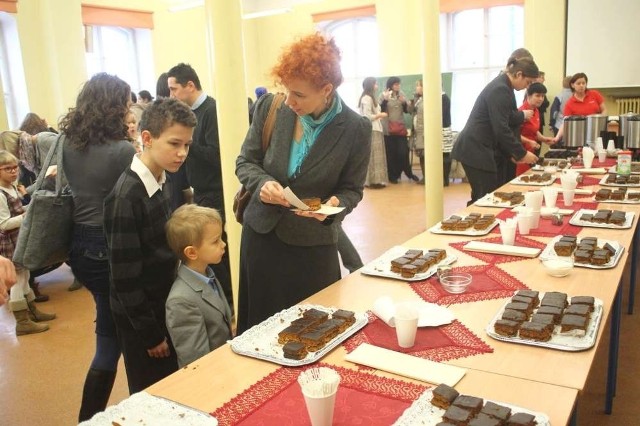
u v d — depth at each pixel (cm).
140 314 171
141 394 117
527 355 131
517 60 373
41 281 472
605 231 235
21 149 451
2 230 347
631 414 240
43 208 194
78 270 198
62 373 296
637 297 369
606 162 425
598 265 189
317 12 1006
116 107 196
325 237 194
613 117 473
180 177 356
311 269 196
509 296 168
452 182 876
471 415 102
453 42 942
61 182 195
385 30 941
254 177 191
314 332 139
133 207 168
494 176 400
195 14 989
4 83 779
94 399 200
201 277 173
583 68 751
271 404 114
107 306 197
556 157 460
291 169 193
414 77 906
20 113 775
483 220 250
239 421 109
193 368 131
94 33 889
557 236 228
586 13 736
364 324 150
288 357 132
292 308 160
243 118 270
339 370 127
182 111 173
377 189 842
